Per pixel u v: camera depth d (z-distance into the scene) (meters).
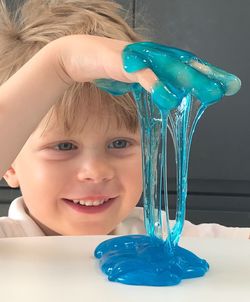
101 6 0.60
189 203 1.14
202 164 1.13
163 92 0.29
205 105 0.31
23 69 0.40
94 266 0.33
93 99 0.51
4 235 0.57
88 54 0.36
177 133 0.33
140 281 0.30
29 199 0.56
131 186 0.55
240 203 1.14
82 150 0.53
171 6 1.10
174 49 0.32
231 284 0.31
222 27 1.10
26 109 0.40
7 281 0.30
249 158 1.13
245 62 1.10
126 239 0.35
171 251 0.33
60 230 0.56
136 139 0.54
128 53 0.31
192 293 0.30
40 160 0.53
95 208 0.55
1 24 0.59
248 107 1.11
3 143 0.40
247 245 0.38
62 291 0.29
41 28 0.56
